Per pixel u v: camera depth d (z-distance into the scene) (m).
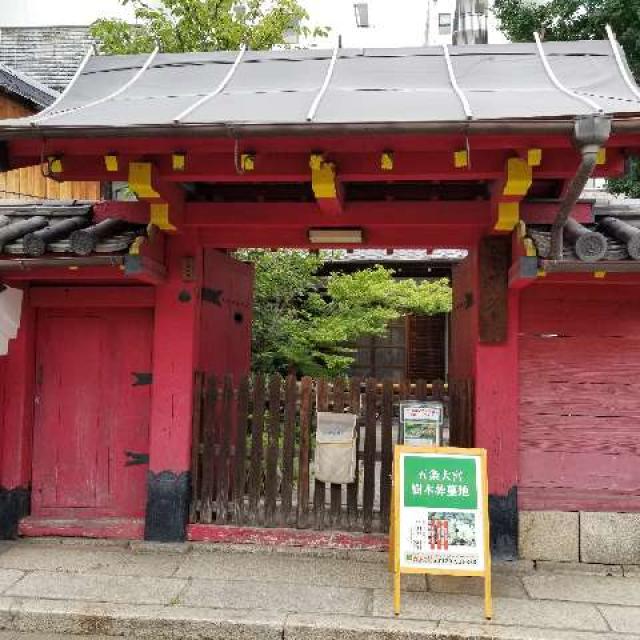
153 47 8.72
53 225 5.64
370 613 4.49
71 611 4.46
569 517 5.55
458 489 4.63
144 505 6.00
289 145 4.37
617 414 5.66
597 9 9.25
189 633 4.36
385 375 14.37
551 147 4.29
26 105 10.44
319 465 5.75
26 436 6.03
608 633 4.25
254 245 5.96
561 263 4.66
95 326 6.10
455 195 5.80
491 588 4.99
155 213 5.33
